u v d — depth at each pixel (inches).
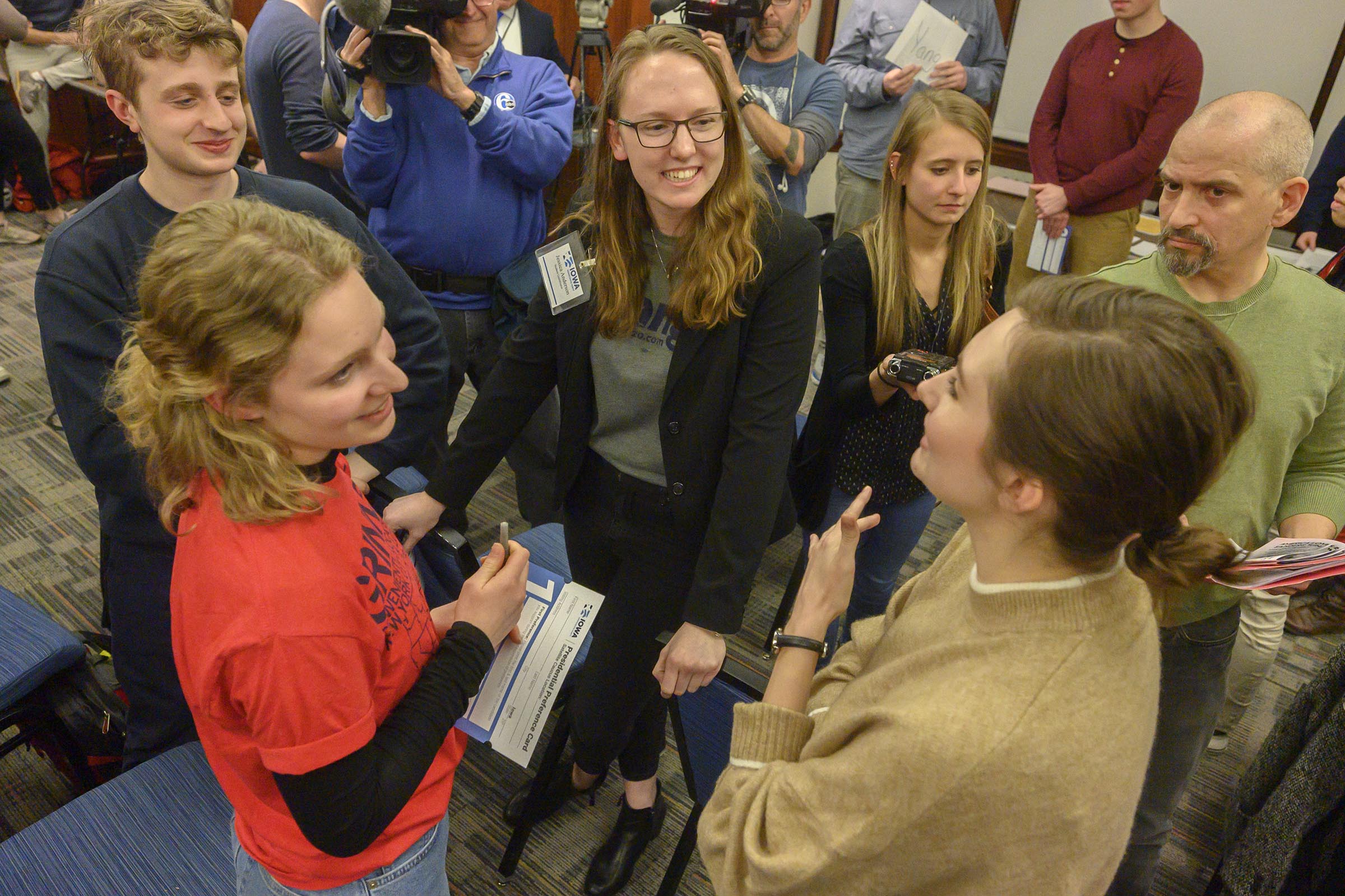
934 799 22.8
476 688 36.7
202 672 28.7
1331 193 118.3
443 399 66.6
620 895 66.0
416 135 81.7
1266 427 50.1
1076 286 24.0
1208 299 51.4
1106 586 24.2
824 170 196.9
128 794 50.3
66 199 189.9
